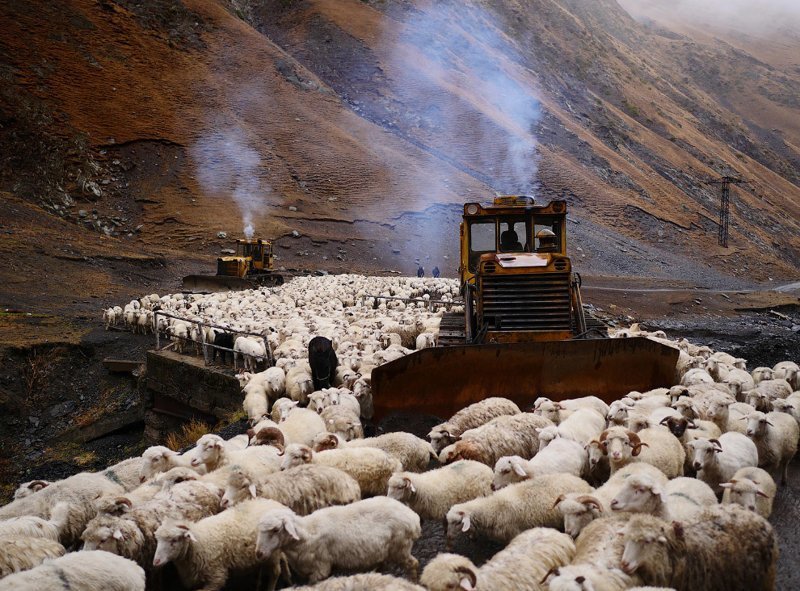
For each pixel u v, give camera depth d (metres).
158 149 68.06
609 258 69.44
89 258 42.94
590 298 42.84
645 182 99.12
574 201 83.75
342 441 8.26
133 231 57.19
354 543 5.83
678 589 5.22
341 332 17.81
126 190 62.31
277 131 79.00
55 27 73.69
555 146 98.12
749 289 64.81
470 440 8.34
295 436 9.26
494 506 6.52
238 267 39.16
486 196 78.50
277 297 28.00
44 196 56.84
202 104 77.44
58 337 23.47
